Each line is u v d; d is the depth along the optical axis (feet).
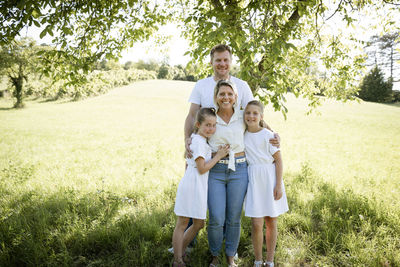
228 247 8.45
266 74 11.77
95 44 15.15
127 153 32.53
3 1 9.38
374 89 146.30
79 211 12.05
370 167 26.16
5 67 95.20
